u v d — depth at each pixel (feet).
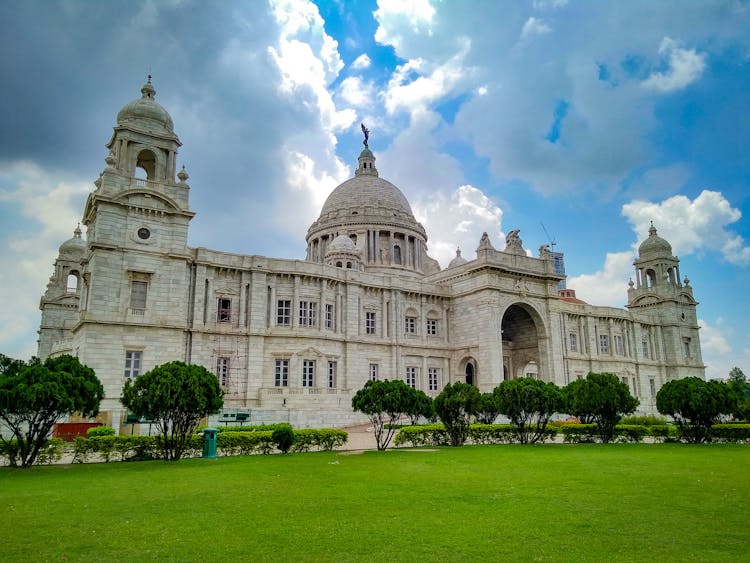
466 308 265.13
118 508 60.49
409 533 50.37
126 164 183.93
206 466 96.94
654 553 44.78
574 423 192.03
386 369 247.91
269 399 197.06
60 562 42.32
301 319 223.92
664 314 362.53
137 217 181.57
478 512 59.06
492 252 257.96
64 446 110.32
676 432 164.55
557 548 46.01
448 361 266.77
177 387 108.68
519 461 106.11
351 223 346.54
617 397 157.17
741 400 176.65
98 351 168.14
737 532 51.26
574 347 315.17
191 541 47.75
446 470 92.17
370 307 250.37
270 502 63.72
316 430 132.77
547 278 273.75
